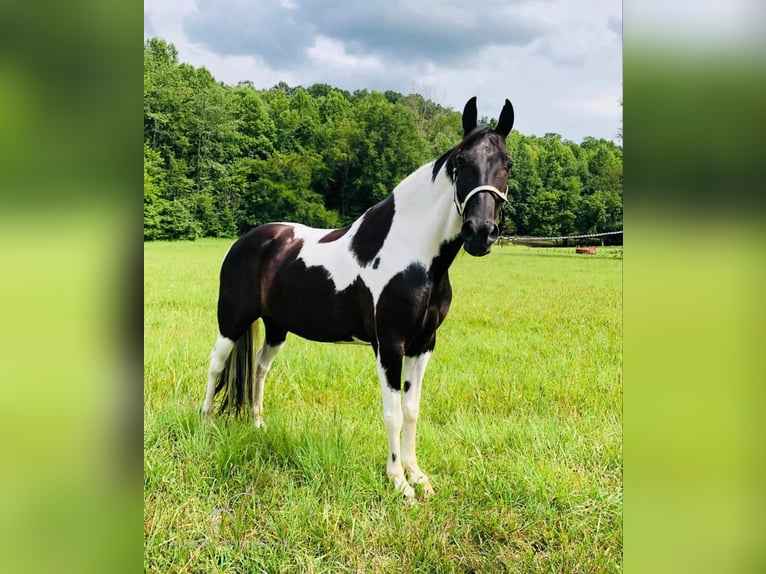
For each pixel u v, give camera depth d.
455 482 2.77
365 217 2.80
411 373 2.80
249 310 3.17
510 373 4.25
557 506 2.60
